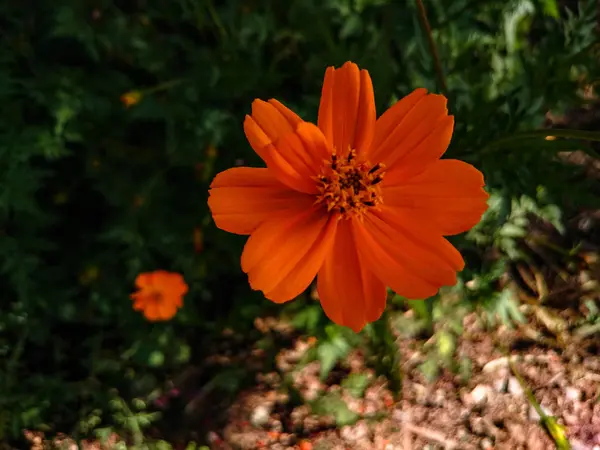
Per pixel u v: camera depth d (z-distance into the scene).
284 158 0.09
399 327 0.17
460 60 0.15
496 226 0.16
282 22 0.16
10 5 0.16
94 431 0.17
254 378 0.18
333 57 0.15
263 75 0.16
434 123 0.09
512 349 0.19
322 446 0.18
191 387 0.18
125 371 0.17
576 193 0.14
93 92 0.15
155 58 0.15
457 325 0.17
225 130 0.15
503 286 0.19
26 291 0.15
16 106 0.15
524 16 0.18
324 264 0.09
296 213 0.10
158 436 0.17
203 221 0.16
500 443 0.18
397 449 0.18
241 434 0.18
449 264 0.09
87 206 0.17
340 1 0.16
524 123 0.14
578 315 0.19
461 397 0.18
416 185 0.10
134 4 0.17
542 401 0.18
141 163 0.16
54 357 0.17
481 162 0.14
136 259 0.16
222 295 0.18
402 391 0.18
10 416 0.16
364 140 0.10
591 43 0.14
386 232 0.10
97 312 0.17
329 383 0.18
